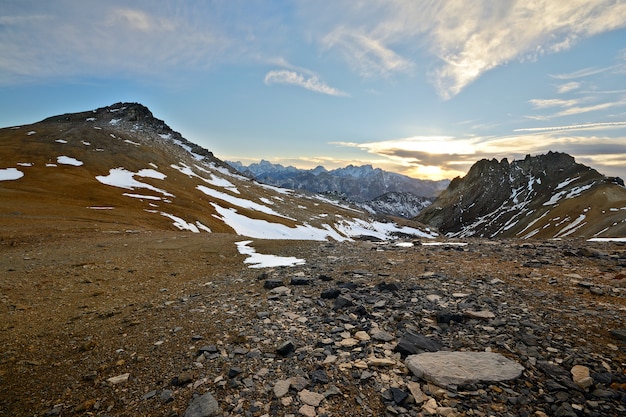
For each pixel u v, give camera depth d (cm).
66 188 6488
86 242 2792
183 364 754
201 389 648
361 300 1119
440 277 1350
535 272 1371
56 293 1459
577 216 17788
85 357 837
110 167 10069
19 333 1014
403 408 563
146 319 1093
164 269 1970
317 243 2892
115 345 895
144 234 3462
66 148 10775
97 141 12650
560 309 923
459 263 1648
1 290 1455
